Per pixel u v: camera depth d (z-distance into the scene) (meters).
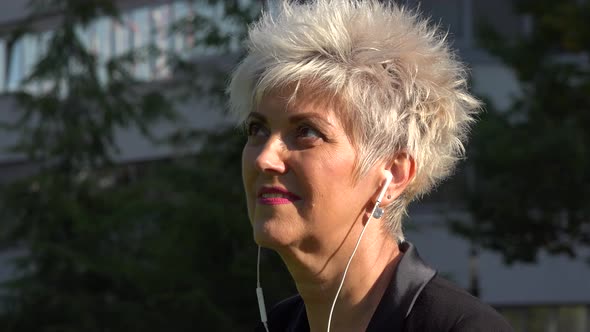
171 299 11.11
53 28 17.81
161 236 11.41
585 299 15.33
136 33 17.20
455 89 2.09
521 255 11.05
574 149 9.88
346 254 2.01
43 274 12.79
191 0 13.05
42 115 14.26
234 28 12.07
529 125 10.45
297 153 1.95
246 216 11.12
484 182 11.21
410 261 2.01
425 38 2.07
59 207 13.09
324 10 2.03
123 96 14.30
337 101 1.94
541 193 10.39
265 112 1.97
